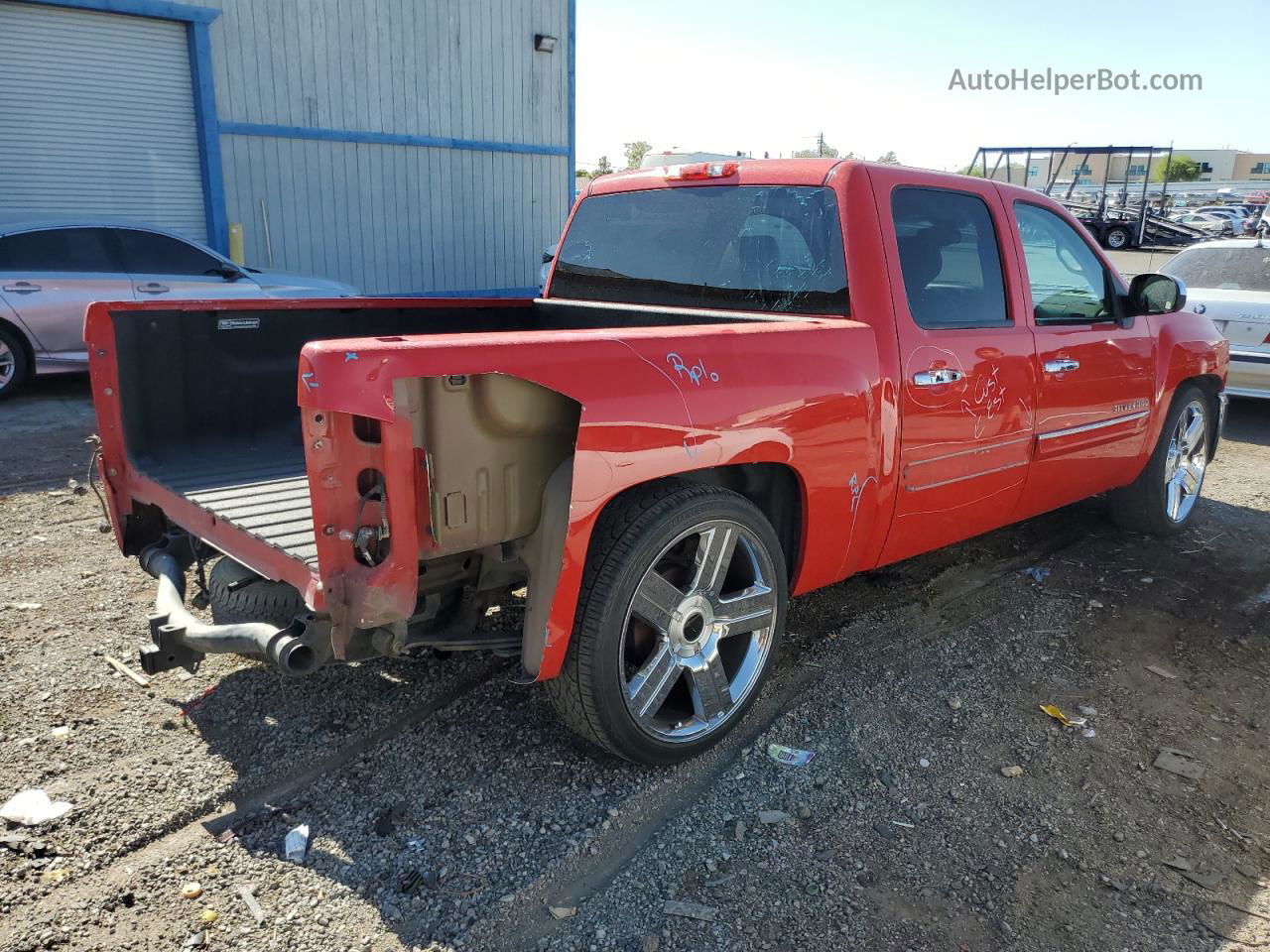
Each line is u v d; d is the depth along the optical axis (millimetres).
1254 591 4750
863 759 3154
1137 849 2738
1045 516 5938
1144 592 4703
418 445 2365
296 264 13742
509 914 2398
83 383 10125
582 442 2518
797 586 3396
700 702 3061
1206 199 68688
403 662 3707
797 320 3381
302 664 2455
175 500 3195
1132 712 3529
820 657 3891
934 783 3029
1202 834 2820
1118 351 4594
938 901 2498
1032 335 4047
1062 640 4133
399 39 14039
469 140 15156
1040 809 2912
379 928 2338
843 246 3406
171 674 3564
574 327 4438
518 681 2736
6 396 8969
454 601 2877
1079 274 4484
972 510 3982
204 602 3566
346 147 13859
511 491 2564
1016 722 3428
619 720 2811
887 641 4066
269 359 3852
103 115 11891
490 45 15133
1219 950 2354
